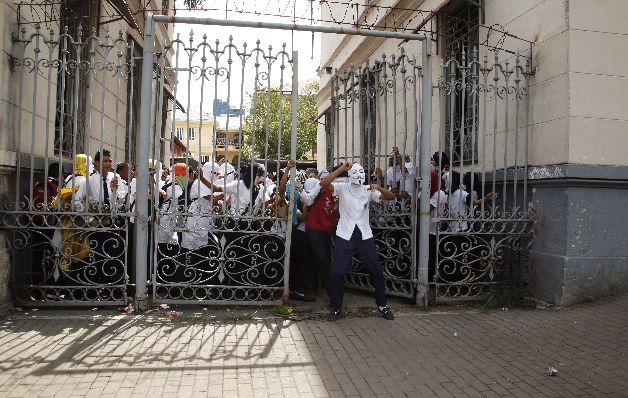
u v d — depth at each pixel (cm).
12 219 556
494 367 426
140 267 570
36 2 606
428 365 430
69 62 562
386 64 642
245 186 622
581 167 582
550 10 619
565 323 538
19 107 545
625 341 479
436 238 620
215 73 567
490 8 756
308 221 613
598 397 371
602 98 597
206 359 437
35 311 562
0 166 533
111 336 489
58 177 588
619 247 607
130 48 557
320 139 1850
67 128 718
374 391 379
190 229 572
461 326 541
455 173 670
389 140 1015
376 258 569
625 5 607
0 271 539
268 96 572
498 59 687
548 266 613
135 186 621
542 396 373
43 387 372
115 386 377
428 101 609
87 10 784
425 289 610
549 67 618
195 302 582
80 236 571
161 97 566
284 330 523
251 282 600
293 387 384
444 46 895
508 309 602
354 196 571
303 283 648
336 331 522
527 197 652
